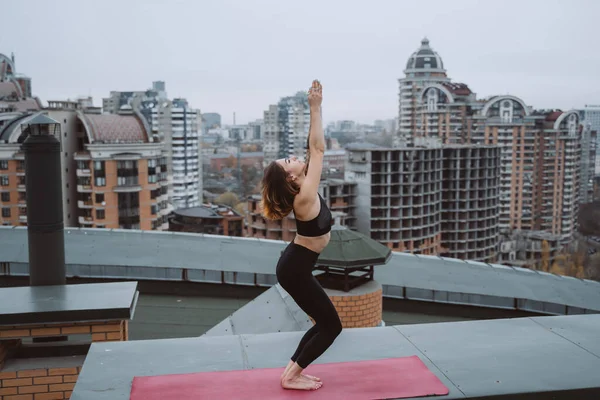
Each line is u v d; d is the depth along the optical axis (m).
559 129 135.88
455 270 12.38
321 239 3.83
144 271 11.64
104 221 67.31
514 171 135.00
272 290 8.29
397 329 5.27
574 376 4.32
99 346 4.83
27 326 6.08
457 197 109.12
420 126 158.75
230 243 12.95
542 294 11.67
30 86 143.75
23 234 12.45
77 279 11.56
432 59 188.50
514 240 121.75
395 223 100.38
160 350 4.77
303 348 4.06
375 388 4.10
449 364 4.51
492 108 141.62
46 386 6.15
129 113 71.75
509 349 4.81
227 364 4.51
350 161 101.88
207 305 11.27
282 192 3.75
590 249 125.94
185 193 141.50
